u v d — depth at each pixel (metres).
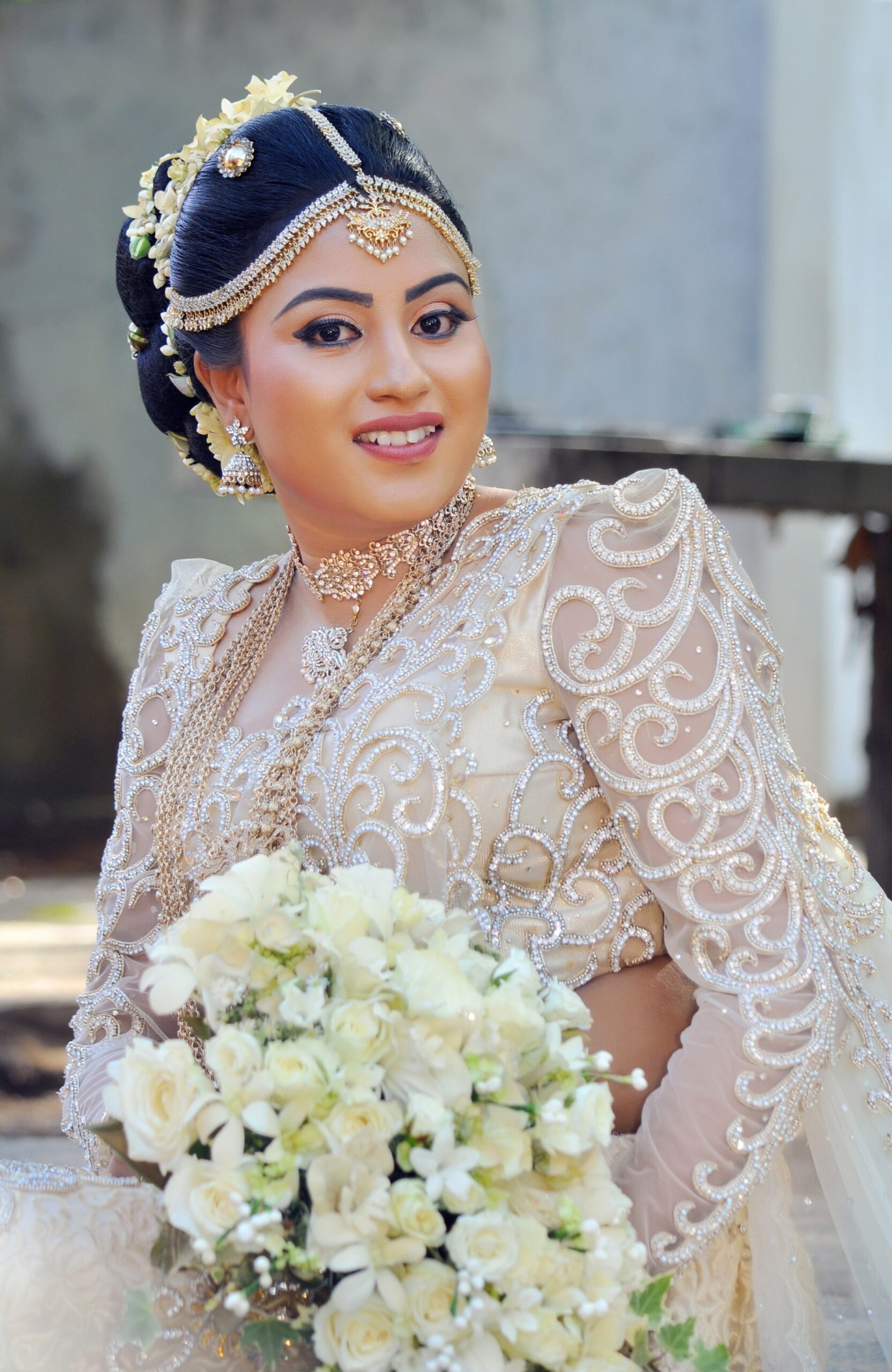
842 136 12.34
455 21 13.02
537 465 5.52
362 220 2.36
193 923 1.88
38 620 14.05
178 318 2.58
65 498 14.03
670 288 12.91
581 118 12.93
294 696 2.60
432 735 2.30
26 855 12.80
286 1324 1.85
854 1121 2.23
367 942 1.83
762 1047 2.10
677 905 2.20
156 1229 2.11
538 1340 1.75
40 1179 2.16
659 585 2.29
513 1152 1.78
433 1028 1.80
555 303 13.02
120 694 14.11
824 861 2.38
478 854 2.29
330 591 2.60
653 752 2.21
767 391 12.87
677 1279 2.16
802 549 12.32
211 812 2.55
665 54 12.80
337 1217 1.72
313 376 2.37
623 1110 2.30
